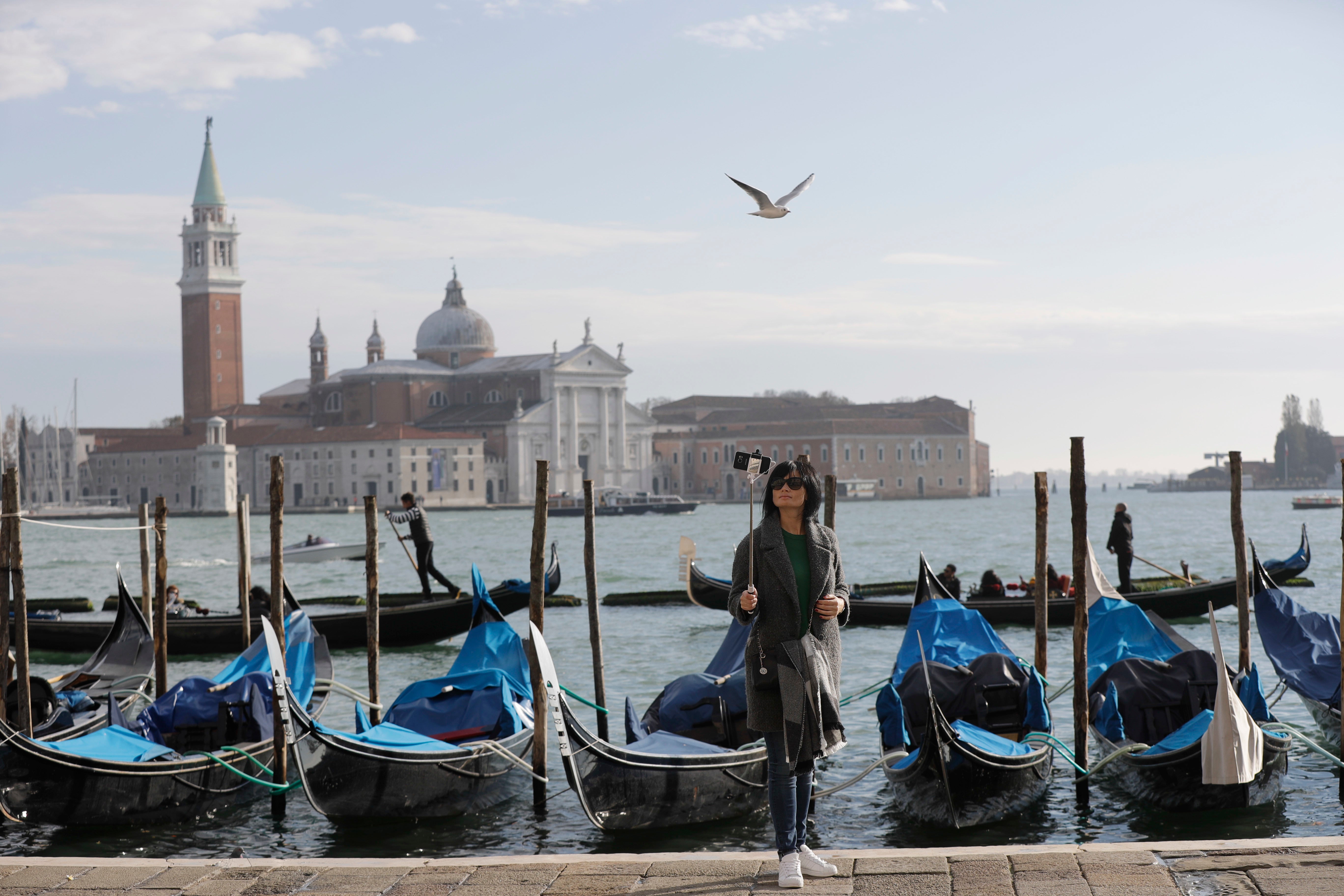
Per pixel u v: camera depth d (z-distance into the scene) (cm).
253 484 16888
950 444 18862
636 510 14038
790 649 664
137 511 16325
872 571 4847
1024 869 654
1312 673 1503
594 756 1081
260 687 1346
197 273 17525
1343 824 1129
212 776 1230
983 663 1293
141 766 1168
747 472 687
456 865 691
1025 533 8175
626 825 1110
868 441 17900
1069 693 1761
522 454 16225
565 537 9231
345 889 656
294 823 1197
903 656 1397
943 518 11694
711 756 1157
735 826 1158
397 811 1168
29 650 2605
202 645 2458
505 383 17000
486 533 9706
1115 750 1241
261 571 5341
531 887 651
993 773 1117
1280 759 1195
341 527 12250
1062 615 2570
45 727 1374
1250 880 623
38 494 17888
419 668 2286
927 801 1124
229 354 17675
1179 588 2656
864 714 1672
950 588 2598
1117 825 1140
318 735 1116
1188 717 1288
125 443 17975
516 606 2481
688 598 3281
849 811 1205
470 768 1211
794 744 654
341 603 3241
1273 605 1594
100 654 1802
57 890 663
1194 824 1137
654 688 1986
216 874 685
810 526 680
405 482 15712
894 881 648
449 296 18250
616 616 3038
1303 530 2669
